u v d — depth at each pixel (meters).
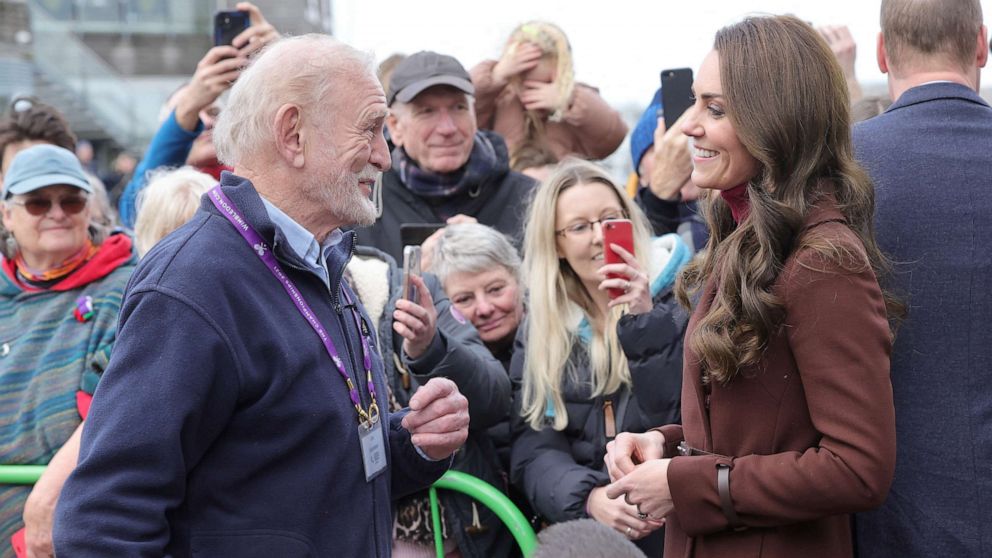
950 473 2.28
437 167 3.88
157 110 19.41
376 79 2.06
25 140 4.08
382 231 3.97
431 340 2.83
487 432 3.15
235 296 1.90
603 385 3.01
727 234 2.28
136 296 1.88
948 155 2.36
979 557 2.25
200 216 2.00
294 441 1.92
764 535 2.08
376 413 2.10
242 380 1.88
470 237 3.36
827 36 4.26
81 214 3.24
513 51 4.56
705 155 2.16
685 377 2.23
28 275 3.27
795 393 2.03
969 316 2.29
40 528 2.82
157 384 1.82
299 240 2.02
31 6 18.02
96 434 1.83
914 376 2.32
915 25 2.51
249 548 1.88
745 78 2.07
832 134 2.08
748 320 2.01
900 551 2.32
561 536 1.44
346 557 1.96
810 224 2.04
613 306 2.93
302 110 1.98
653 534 2.95
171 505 1.84
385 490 2.12
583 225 3.10
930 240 2.32
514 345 3.24
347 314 2.17
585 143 4.70
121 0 20.53
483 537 2.96
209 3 20.77
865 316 1.96
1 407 3.10
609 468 2.29
